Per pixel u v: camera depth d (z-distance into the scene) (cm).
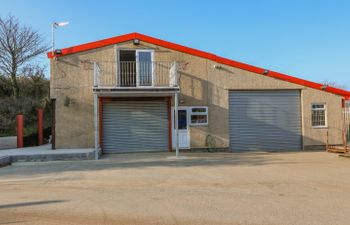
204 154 1494
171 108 1586
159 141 1580
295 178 854
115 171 984
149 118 1575
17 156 1242
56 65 1491
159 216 517
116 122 1548
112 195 661
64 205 582
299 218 509
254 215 523
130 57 1567
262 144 1650
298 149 1691
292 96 1697
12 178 880
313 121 1711
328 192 689
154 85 1543
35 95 3066
